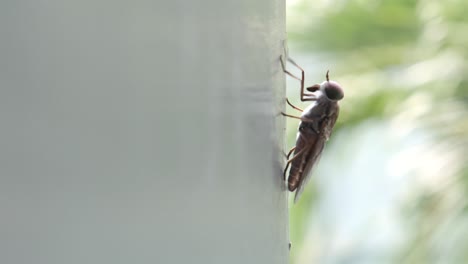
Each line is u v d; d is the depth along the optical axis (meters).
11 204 0.07
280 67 0.17
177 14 0.12
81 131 0.09
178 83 0.12
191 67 0.13
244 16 0.15
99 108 0.09
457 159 0.36
